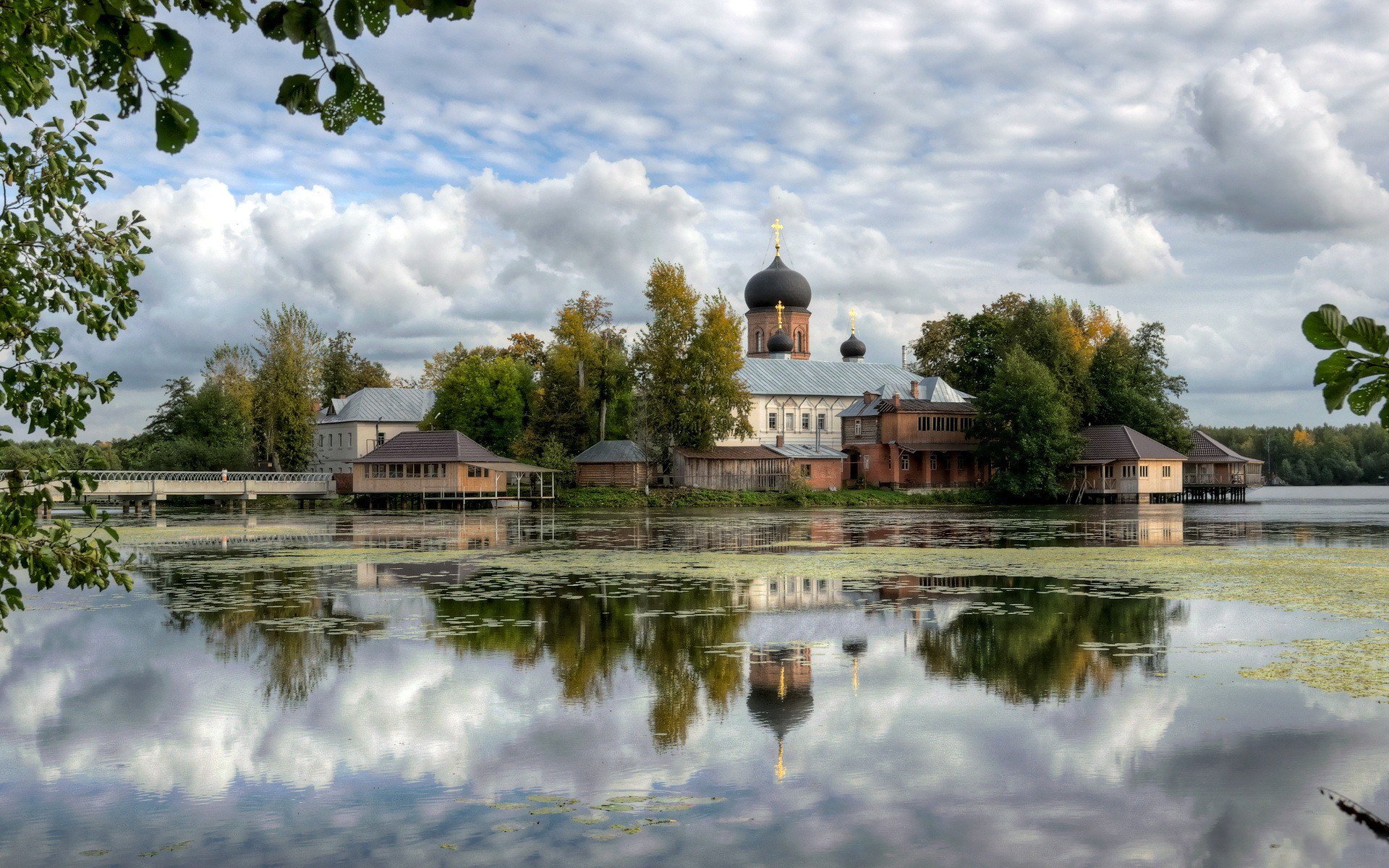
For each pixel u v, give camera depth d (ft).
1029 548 125.08
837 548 126.52
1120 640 58.44
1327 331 12.35
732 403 288.10
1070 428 310.24
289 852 28.63
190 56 14.42
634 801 32.50
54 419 25.30
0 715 43.50
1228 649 55.47
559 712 43.27
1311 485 586.45
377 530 169.17
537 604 74.28
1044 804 31.94
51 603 74.59
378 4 13.20
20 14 18.67
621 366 312.50
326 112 14.29
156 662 53.57
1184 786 33.47
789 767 35.76
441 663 53.21
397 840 29.45
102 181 25.66
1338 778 34.09
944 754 37.01
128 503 243.40
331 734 40.29
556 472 281.95
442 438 265.75
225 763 36.73
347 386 426.10
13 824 31.01
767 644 57.98
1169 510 249.14
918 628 63.26
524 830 30.04
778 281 369.91
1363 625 63.05
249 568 101.55
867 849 28.60
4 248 24.13
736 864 27.50
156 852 28.78
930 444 318.45
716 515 228.22
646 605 73.72
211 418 318.24
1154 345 339.77
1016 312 335.26
